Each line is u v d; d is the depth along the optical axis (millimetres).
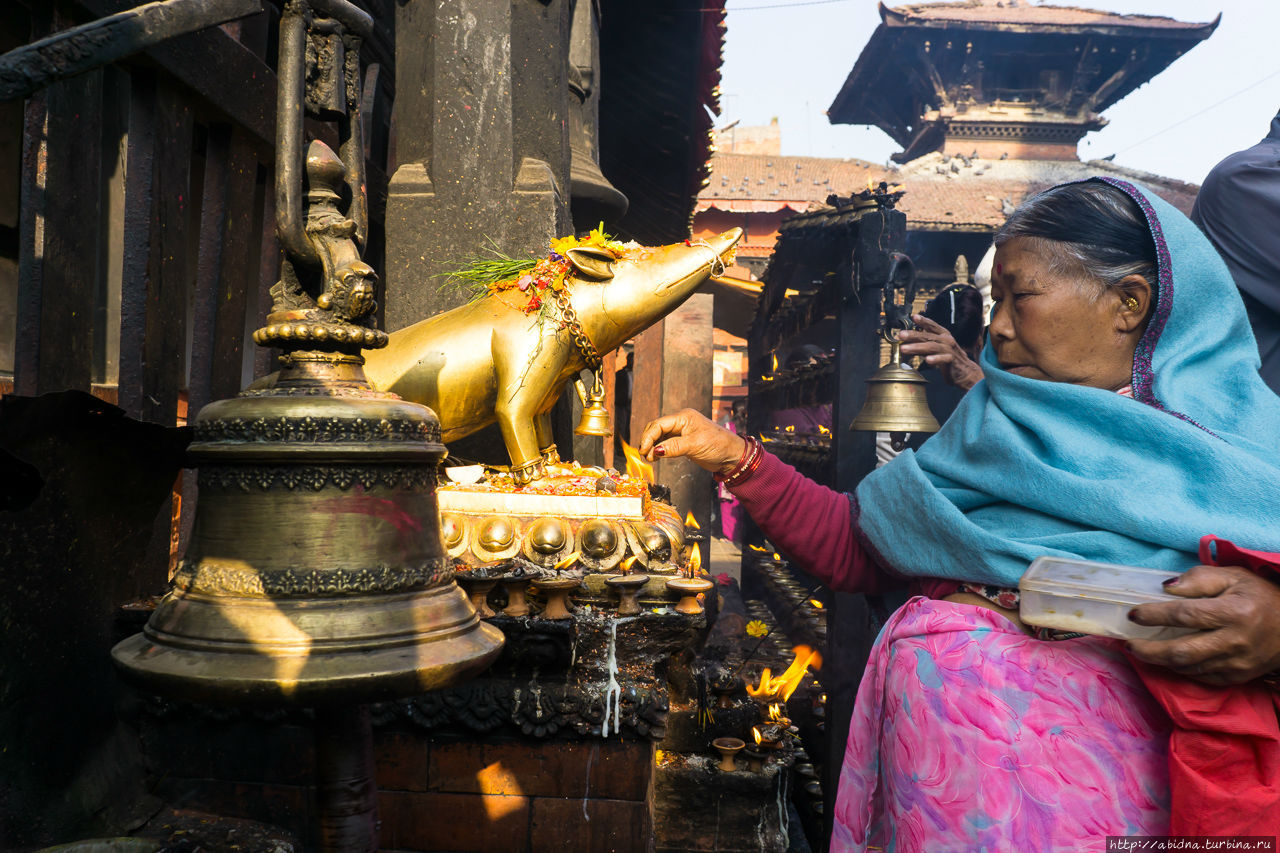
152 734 1193
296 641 579
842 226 2963
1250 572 699
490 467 1463
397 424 657
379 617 609
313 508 620
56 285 1097
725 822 1639
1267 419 843
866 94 21141
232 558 619
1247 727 702
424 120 1768
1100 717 806
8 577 839
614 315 1370
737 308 7812
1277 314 1276
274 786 1201
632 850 1225
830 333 4238
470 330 1371
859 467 2875
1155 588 715
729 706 1734
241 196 1515
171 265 1304
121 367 1236
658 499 2180
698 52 4988
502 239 1722
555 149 1808
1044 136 18203
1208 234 1344
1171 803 739
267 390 664
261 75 1522
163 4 631
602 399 1469
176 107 1304
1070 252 901
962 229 15008
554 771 1229
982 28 17094
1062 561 796
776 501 1266
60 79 560
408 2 1792
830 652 2701
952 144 18297
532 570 1208
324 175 724
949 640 897
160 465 979
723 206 23531
